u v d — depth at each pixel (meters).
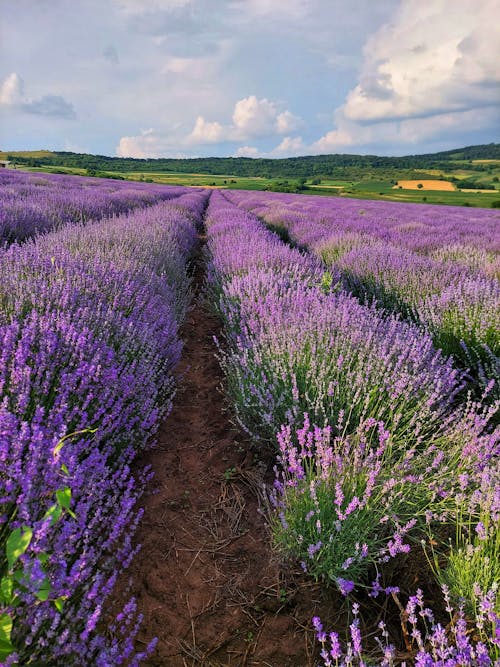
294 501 2.06
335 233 10.51
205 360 4.51
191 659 1.61
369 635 1.71
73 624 1.34
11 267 3.43
